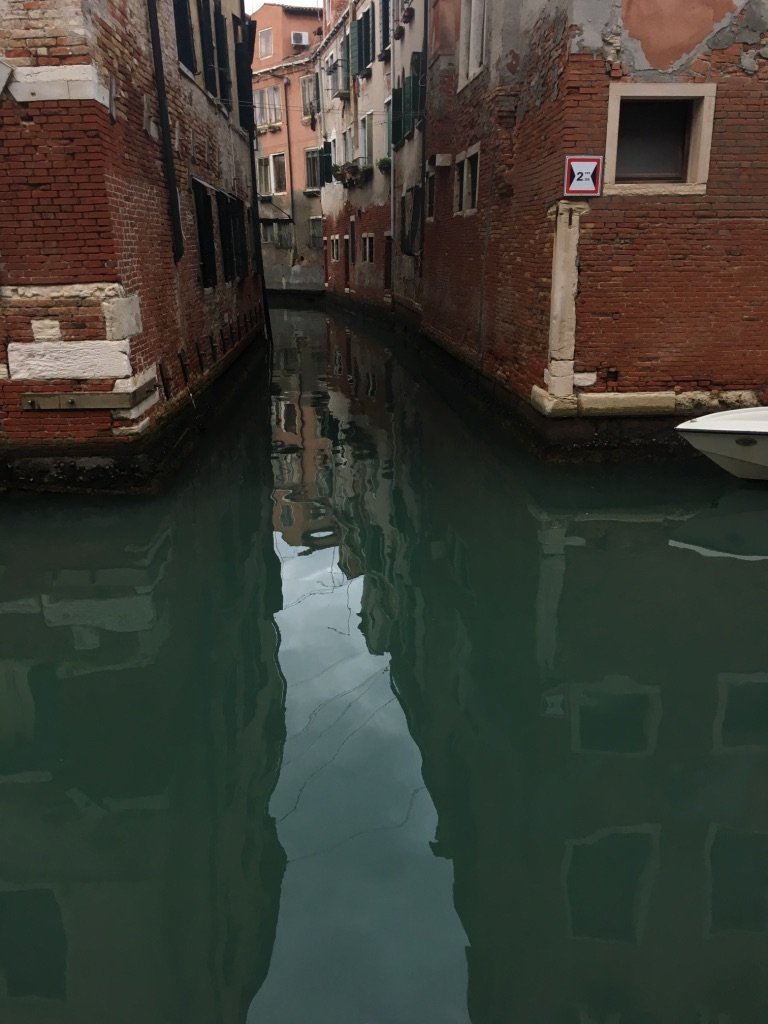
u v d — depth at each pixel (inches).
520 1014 92.4
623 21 245.4
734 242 265.4
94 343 235.3
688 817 125.0
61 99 215.8
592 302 269.7
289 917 105.6
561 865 115.1
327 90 1042.1
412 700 157.1
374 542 236.1
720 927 104.3
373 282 861.8
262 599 200.4
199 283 369.1
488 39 359.6
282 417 409.7
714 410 279.9
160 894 110.9
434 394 464.1
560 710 153.7
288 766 137.6
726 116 254.2
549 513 249.6
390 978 97.0
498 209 348.8
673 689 160.4
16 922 106.7
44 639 180.1
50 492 247.4
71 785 134.6
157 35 289.3
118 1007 93.1
